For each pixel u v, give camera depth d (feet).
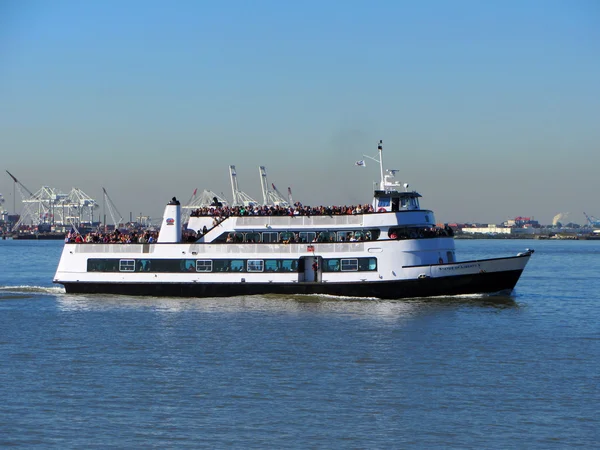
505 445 162.71
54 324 291.79
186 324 289.53
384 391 198.18
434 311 314.35
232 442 164.25
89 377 211.20
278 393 196.65
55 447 161.17
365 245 338.34
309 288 343.46
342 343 253.65
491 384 204.33
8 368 221.05
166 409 184.34
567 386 202.59
